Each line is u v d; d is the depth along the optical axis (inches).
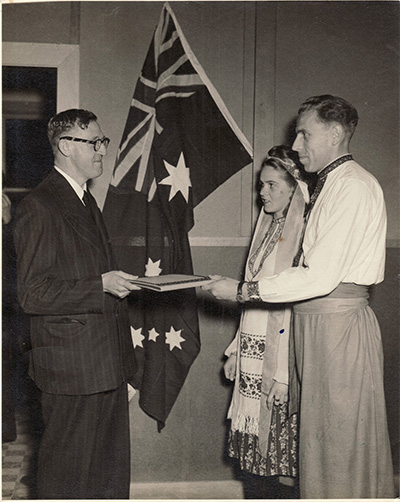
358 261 76.0
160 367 113.2
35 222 76.8
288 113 116.8
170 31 115.3
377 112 117.8
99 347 79.6
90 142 82.3
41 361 79.8
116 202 114.3
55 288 76.0
